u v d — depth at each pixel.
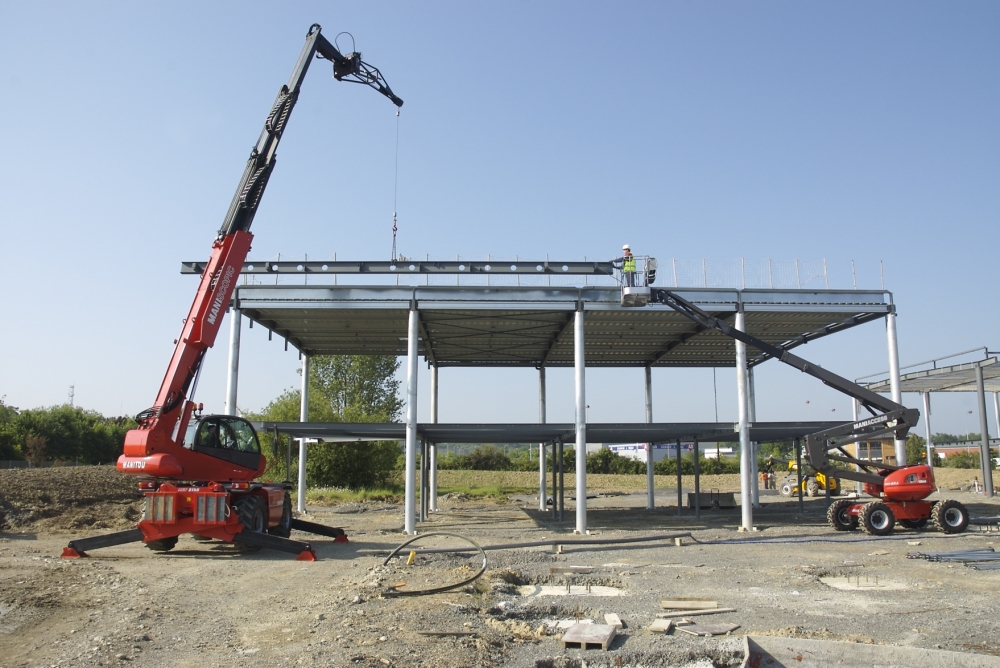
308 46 16.30
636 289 18.91
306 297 19.30
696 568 13.02
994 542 16.62
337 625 8.26
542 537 18.14
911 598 10.43
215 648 7.61
